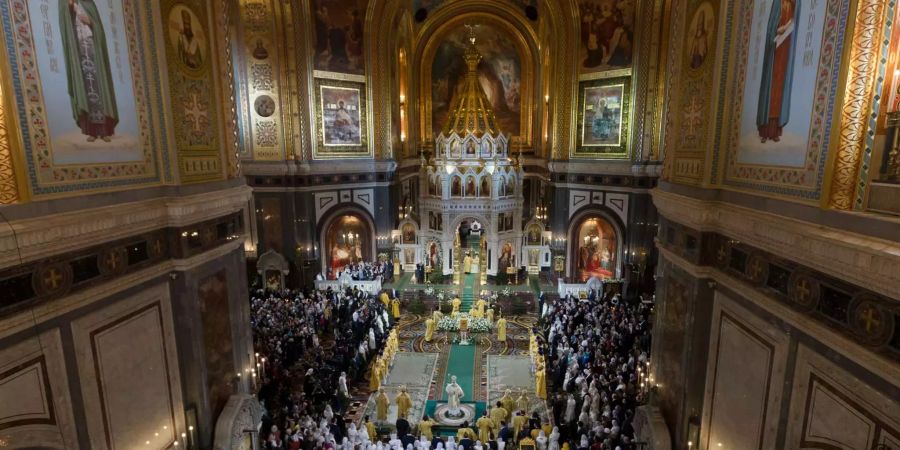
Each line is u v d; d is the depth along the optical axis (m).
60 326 8.16
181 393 11.26
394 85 33.12
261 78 27.11
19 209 7.43
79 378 8.53
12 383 7.41
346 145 29.64
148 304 10.21
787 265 7.75
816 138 7.20
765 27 8.78
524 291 29.45
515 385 19.48
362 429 14.90
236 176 13.23
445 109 41.00
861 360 6.08
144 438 10.14
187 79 11.23
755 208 8.80
